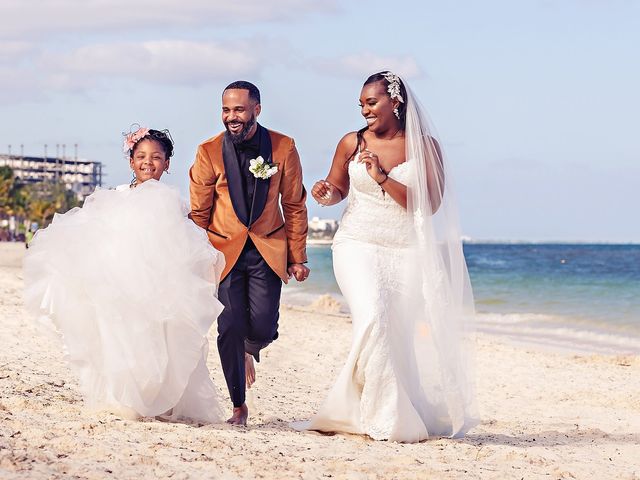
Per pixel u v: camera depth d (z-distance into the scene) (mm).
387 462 5316
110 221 5832
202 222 6566
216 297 6199
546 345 18562
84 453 4809
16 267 32062
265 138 6523
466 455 5875
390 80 6398
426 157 6473
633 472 5863
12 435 5035
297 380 10672
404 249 6484
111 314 5699
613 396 10797
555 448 6660
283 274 6566
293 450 5457
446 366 6445
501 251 155750
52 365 8914
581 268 71375
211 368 10383
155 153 6324
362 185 6414
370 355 6141
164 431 5547
